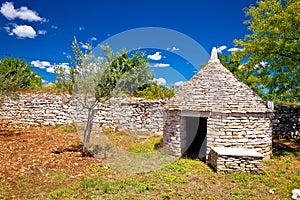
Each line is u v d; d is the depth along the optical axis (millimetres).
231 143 10078
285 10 12492
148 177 8289
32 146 11969
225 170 8734
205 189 7375
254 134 10422
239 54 14570
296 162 10680
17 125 17188
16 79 15750
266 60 14312
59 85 10805
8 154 10406
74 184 7602
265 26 12719
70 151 11391
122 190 7129
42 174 8344
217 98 10445
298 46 12477
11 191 6953
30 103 17406
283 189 7430
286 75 14070
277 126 16750
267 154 10891
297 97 21047
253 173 8680
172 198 6691
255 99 10883
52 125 17391
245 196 6895
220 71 11469
